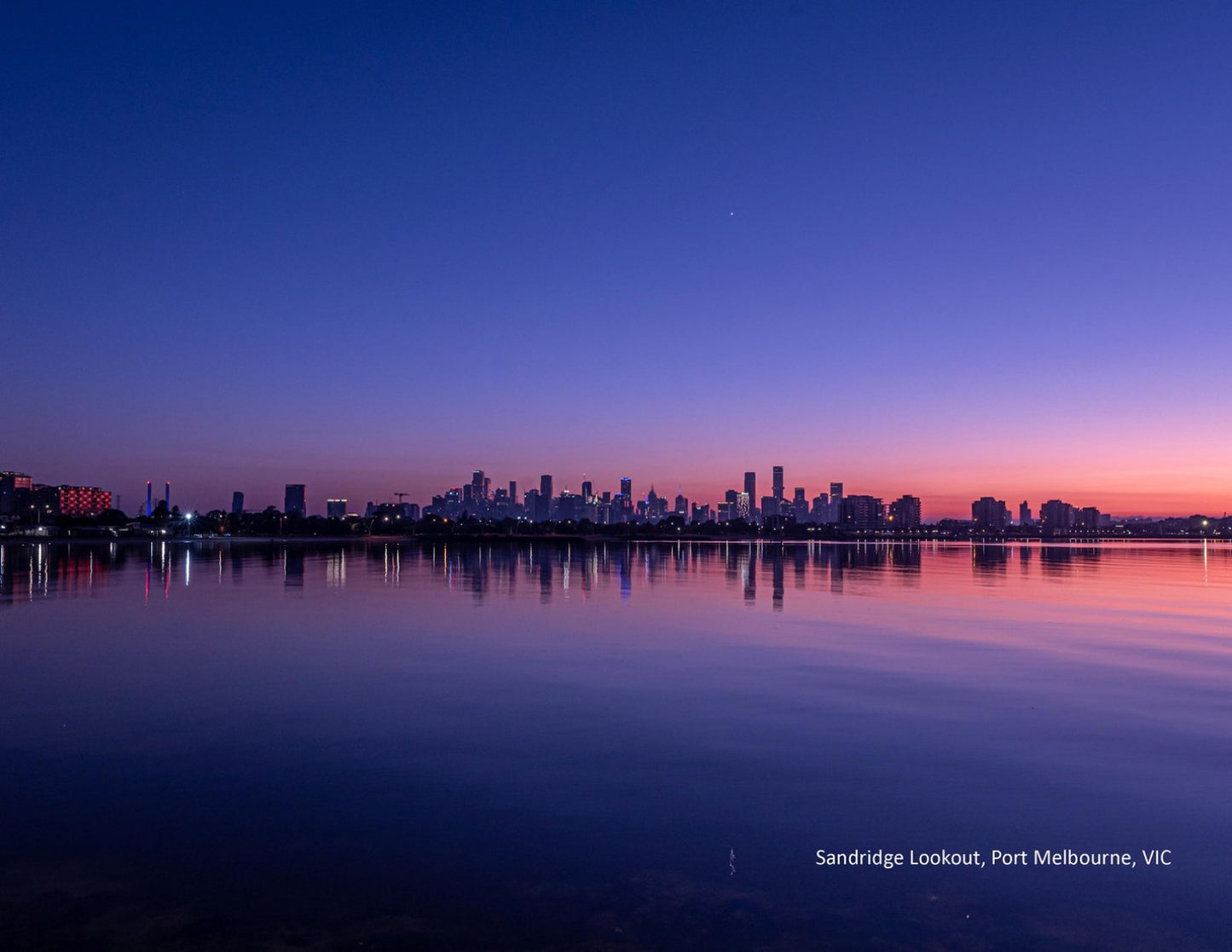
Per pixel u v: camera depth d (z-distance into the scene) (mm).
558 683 15383
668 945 6027
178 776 9820
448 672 16406
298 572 52000
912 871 7246
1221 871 7242
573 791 9297
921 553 125312
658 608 29016
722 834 8062
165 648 19609
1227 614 27141
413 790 9328
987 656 18344
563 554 100000
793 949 5980
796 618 25781
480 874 7168
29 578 45156
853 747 11008
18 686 15102
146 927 6289
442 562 70188
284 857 7508
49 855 7578
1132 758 10492
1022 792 9242
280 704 13641
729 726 12141
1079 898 6758
